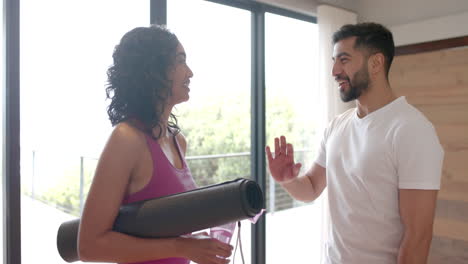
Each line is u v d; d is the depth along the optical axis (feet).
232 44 10.26
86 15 8.45
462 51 8.54
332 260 4.54
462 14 8.55
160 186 2.93
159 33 3.07
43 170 12.57
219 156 12.74
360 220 4.21
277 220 14.94
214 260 2.63
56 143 11.56
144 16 7.05
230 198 2.48
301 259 11.48
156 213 2.61
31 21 5.84
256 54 8.92
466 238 8.51
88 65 8.57
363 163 4.12
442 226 8.89
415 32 9.37
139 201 2.78
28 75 5.79
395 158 3.91
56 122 10.09
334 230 4.54
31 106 5.98
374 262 4.10
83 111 9.23
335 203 4.53
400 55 9.63
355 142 4.33
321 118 9.29
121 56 3.02
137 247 2.56
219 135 14.19
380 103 4.29
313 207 16.15
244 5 8.62
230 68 10.90
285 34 11.20
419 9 9.37
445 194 8.85
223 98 13.26
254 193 2.69
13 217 5.42
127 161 2.70
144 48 2.97
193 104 14.16
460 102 8.57
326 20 9.26
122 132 2.76
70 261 3.03
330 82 9.34
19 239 5.49
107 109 3.12
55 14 9.29
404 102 4.12
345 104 9.66
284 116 12.47
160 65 2.99
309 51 10.51
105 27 7.63
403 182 3.81
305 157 12.64
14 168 5.39
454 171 8.70
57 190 12.52
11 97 5.33
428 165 3.70
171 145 3.52
